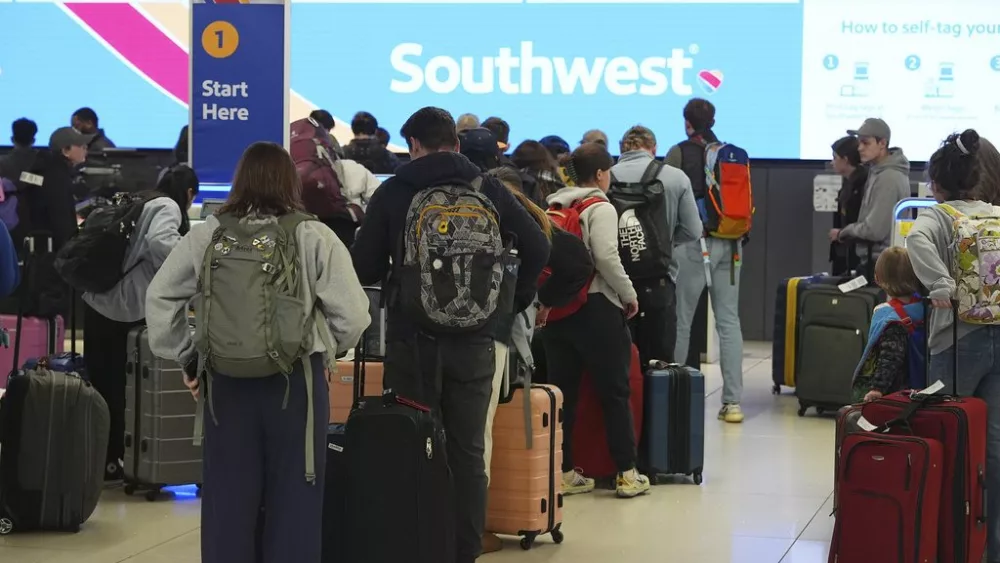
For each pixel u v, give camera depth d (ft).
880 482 14.16
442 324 13.23
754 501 18.93
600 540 16.72
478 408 13.73
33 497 16.65
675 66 36.04
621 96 36.24
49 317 27.20
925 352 16.65
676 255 24.29
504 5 36.37
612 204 19.85
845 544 14.38
